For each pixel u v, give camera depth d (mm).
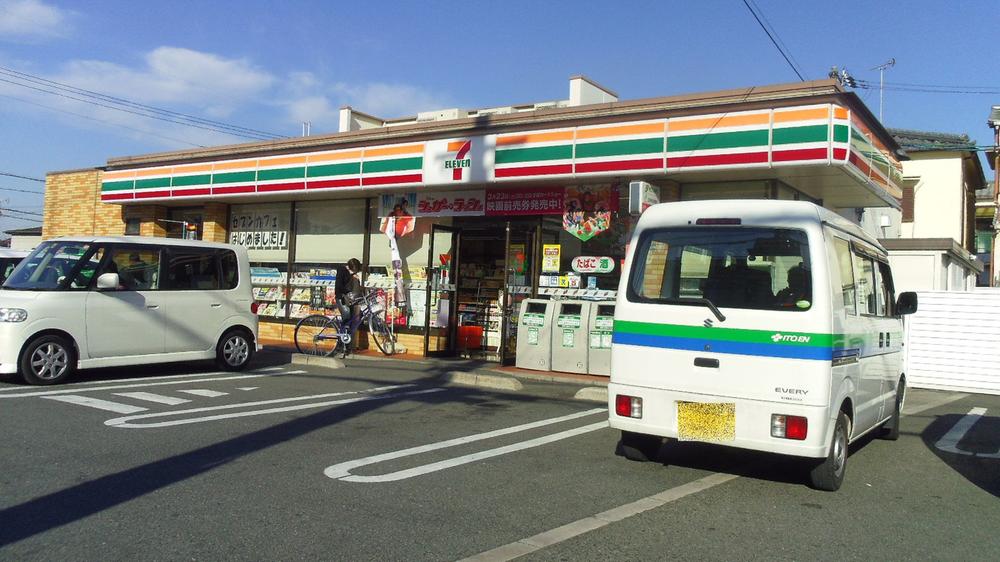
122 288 10250
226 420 7797
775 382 5574
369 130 14320
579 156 11891
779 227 5902
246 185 16125
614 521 5008
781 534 4891
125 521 4684
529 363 12797
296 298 16859
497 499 5402
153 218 18844
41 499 5066
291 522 4754
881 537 4906
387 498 5324
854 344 6184
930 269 18047
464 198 14133
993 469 7027
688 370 5875
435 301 14883
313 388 10266
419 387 10781
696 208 6285
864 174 11258
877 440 8453
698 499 5621
